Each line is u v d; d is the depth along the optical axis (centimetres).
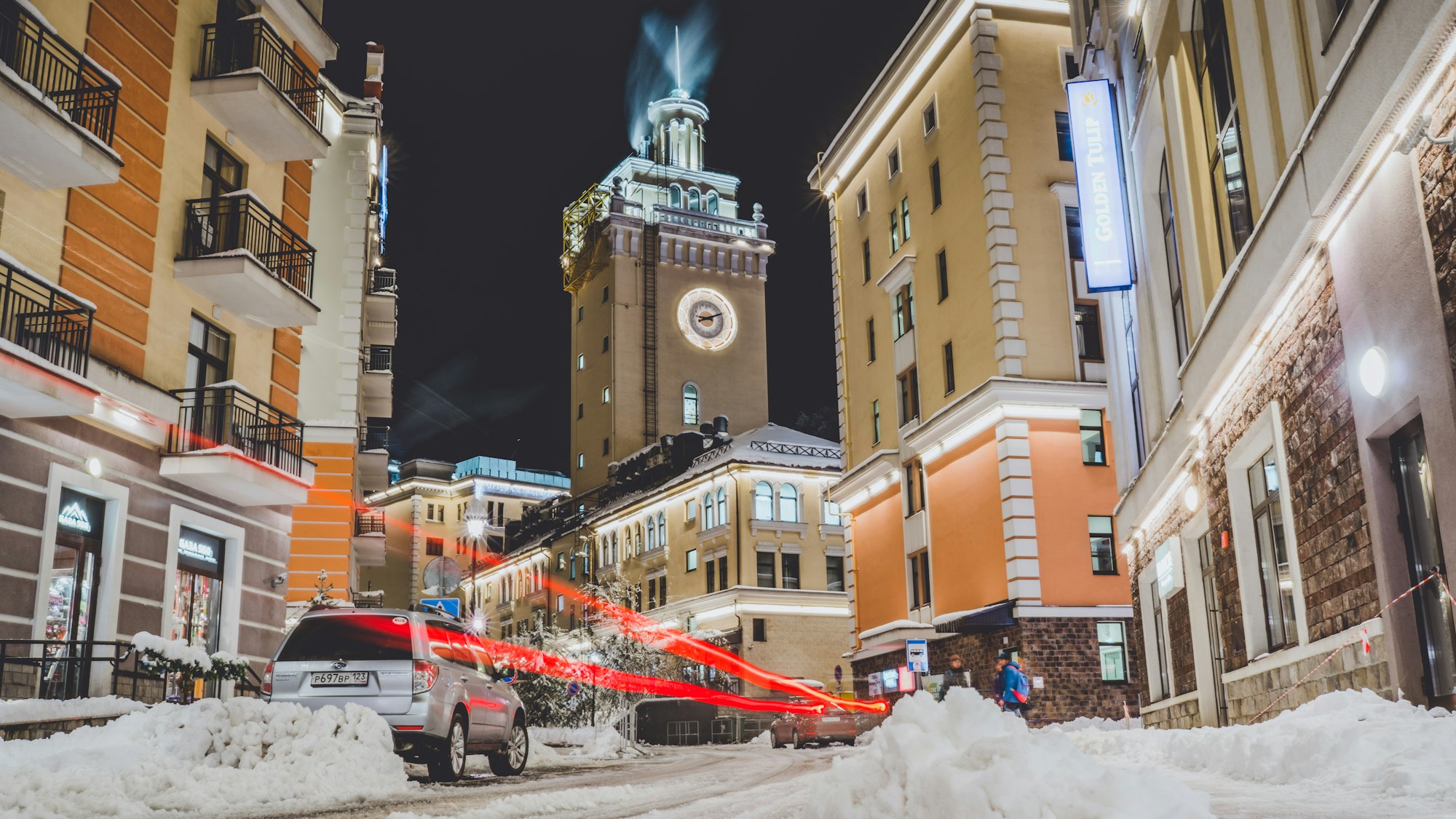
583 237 7431
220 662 1633
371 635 1262
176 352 1897
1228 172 1431
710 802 1012
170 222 1897
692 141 8188
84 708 1384
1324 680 1158
